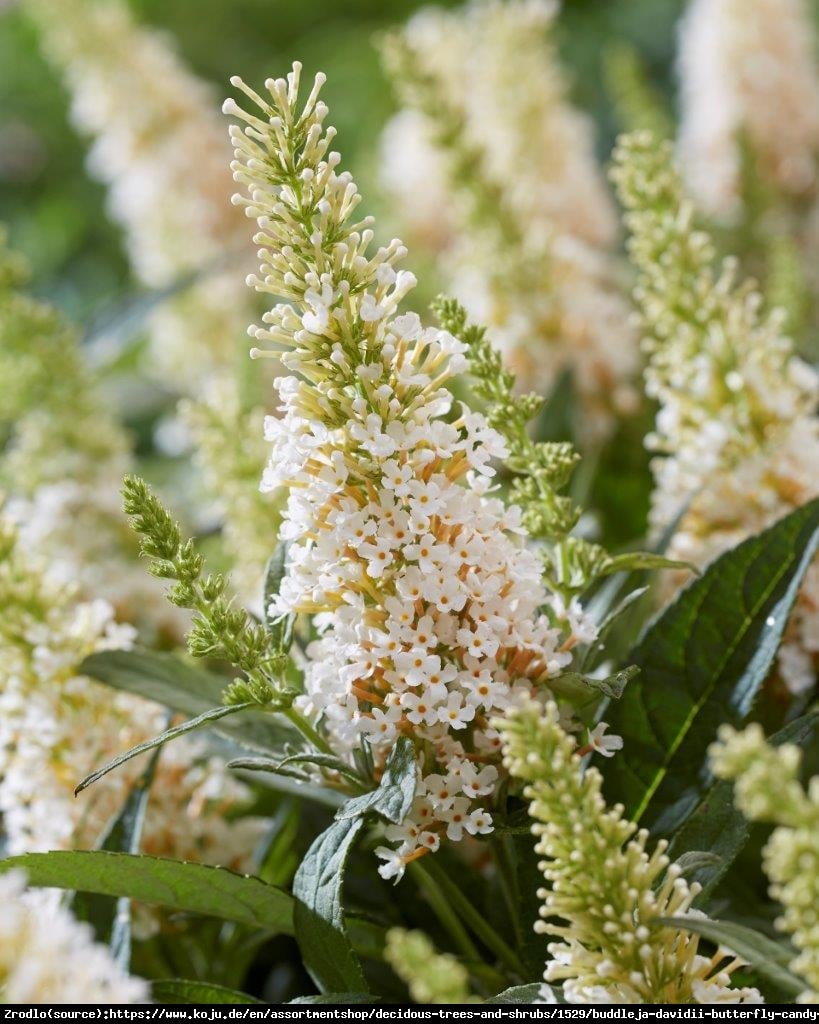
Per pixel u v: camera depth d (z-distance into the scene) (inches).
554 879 23.4
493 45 48.6
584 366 35.5
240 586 29.4
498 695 24.4
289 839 28.8
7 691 27.9
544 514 25.8
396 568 24.6
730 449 28.6
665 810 25.8
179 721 28.2
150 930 27.4
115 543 33.3
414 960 21.8
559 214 47.8
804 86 48.1
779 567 26.2
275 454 24.8
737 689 26.0
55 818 27.6
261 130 24.5
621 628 27.8
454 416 31.7
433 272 47.6
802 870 22.1
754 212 44.4
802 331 36.3
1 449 41.3
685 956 23.6
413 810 24.7
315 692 24.7
